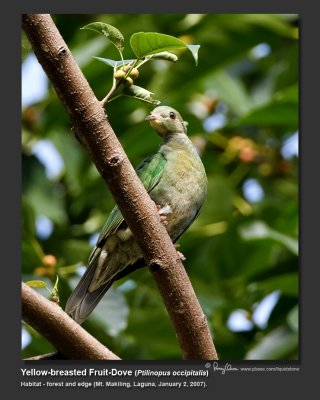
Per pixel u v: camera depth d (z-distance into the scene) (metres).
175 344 10.98
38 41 6.40
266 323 11.41
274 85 13.31
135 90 6.67
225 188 12.23
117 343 11.03
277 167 13.14
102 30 6.64
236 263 11.95
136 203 6.74
